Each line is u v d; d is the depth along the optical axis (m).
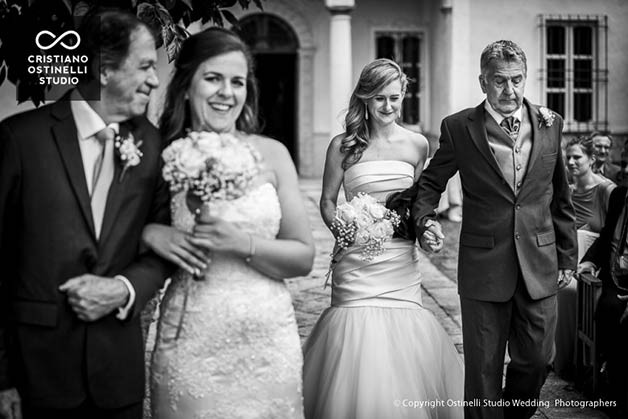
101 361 2.72
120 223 2.77
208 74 2.91
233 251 2.85
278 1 16.69
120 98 2.78
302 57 16.89
